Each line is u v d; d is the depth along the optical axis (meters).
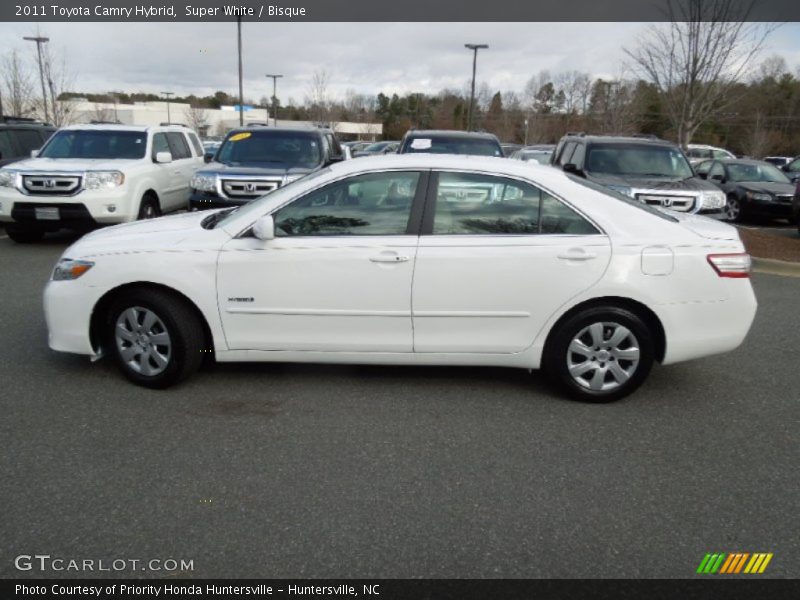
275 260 4.30
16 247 9.85
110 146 10.78
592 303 4.34
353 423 4.09
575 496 3.31
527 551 2.88
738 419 4.29
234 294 4.34
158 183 10.79
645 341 4.34
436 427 4.06
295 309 4.34
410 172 4.36
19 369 4.83
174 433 3.89
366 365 5.10
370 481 3.41
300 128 11.01
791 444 3.95
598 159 10.27
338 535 2.96
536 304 4.30
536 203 4.34
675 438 3.99
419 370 5.02
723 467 3.65
